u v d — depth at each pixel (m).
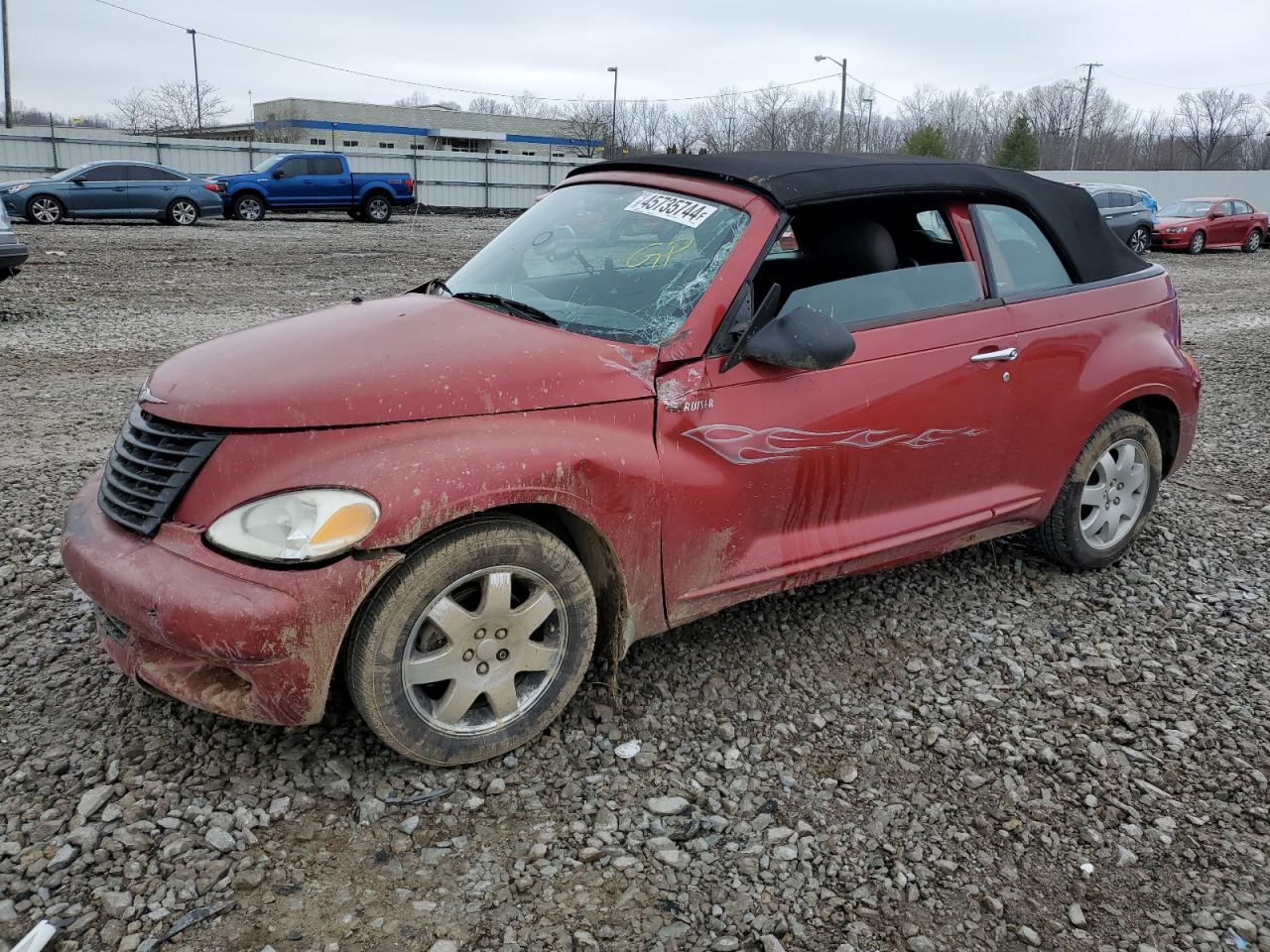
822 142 74.94
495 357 2.92
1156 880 2.71
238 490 2.63
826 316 3.16
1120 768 3.20
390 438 2.71
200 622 2.52
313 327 3.19
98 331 10.01
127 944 2.30
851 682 3.64
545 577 2.95
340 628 2.62
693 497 3.17
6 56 42.72
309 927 2.39
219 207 24.19
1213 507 5.67
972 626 4.11
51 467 5.63
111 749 3.00
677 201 3.55
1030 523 4.32
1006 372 3.88
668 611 3.29
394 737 2.82
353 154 33.66
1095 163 89.88
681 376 3.14
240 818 2.72
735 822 2.84
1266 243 29.66
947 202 3.87
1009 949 2.46
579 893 2.54
